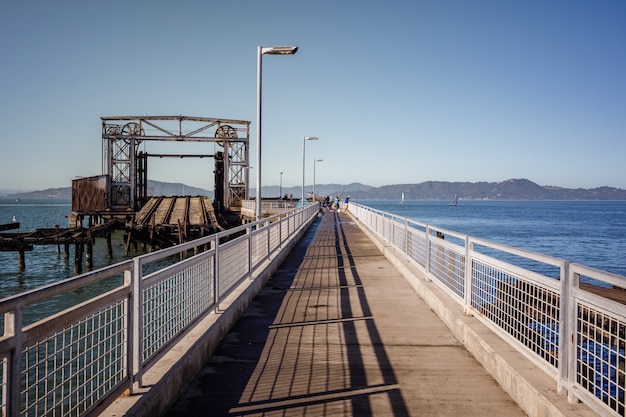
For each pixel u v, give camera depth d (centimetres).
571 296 438
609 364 382
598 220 11831
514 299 586
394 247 1755
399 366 643
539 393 457
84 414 365
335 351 709
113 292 420
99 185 5778
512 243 5538
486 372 618
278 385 574
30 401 845
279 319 902
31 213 15638
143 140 6025
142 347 473
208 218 4675
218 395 541
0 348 279
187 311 629
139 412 415
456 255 875
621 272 3431
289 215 2098
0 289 2908
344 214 5622
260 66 1744
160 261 3881
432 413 496
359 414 494
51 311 1934
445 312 855
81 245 3431
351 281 1320
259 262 1267
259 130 1747
